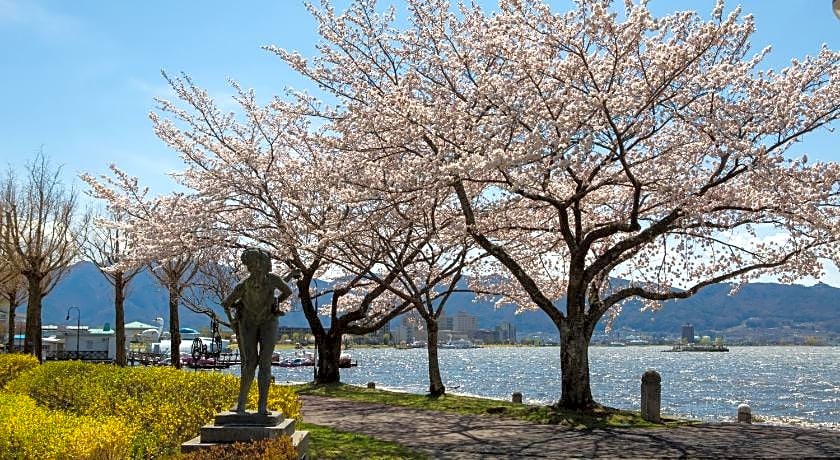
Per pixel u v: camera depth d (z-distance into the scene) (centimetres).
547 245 2302
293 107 2133
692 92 1597
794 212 1593
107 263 3638
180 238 2253
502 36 1620
